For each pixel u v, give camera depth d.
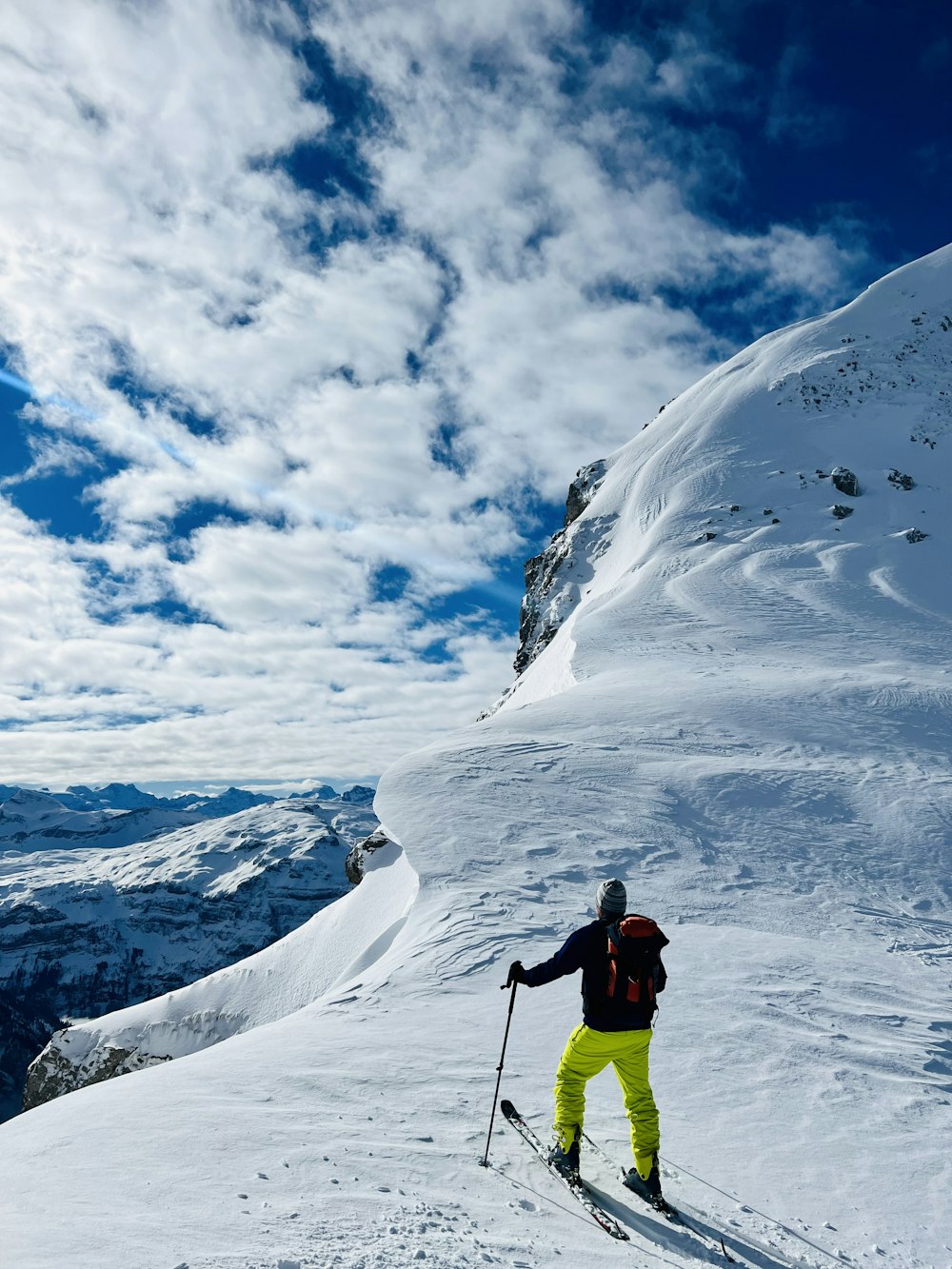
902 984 9.68
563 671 39.97
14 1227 3.59
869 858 15.48
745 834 16.06
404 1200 4.33
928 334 94.56
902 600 48.72
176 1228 3.72
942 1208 4.90
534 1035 7.53
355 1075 6.37
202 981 32.28
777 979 9.38
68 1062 31.64
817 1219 4.70
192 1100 5.62
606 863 13.89
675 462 83.25
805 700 27.48
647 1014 4.98
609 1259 3.97
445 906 12.00
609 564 76.19
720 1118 6.05
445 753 20.17
